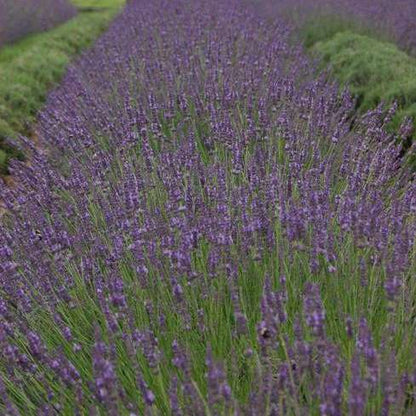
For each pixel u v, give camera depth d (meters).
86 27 13.83
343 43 7.72
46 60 9.37
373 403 1.90
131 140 4.36
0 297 2.76
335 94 5.61
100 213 3.54
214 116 4.68
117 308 2.64
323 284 2.76
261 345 2.13
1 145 6.09
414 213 2.95
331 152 4.15
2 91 7.43
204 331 2.57
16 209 3.70
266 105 4.98
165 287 2.77
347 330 2.16
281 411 1.94
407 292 2.57
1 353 2.41
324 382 2.00
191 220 3.10
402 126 4.50
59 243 3.17
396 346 2.35
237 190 3.34
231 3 10.86
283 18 9.77
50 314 2.74
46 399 2.37
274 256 2.92
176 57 6.64
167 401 2.17
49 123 5.56
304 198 3.08
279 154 4.09
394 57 6.76
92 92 6.19
